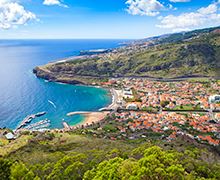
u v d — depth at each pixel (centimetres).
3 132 12962
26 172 4594
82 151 7506
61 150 8969
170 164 4050
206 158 7744
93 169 4256
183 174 4000
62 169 4622
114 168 3819
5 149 9825
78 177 4344
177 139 12344
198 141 12469
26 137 11788
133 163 3906
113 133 14175
